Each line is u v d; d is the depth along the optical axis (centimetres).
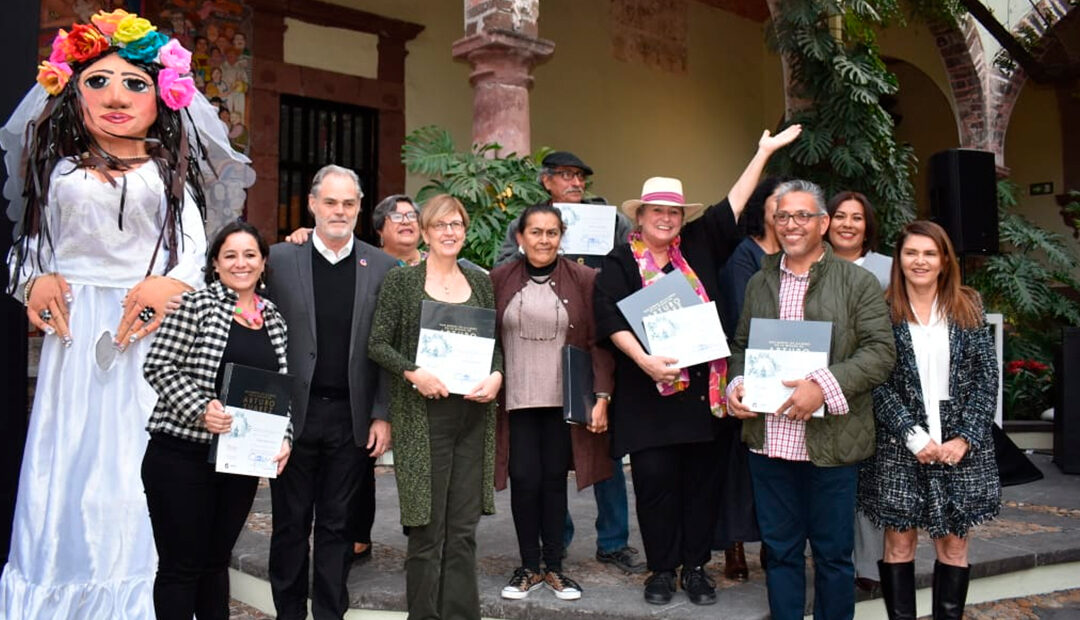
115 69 343
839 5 952
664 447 360
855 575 395
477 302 363
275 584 361
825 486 334
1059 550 462
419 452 342
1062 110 1506
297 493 360
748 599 375
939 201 723
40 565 333
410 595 347
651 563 369
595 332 367
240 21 952
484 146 686
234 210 404
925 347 346
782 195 340
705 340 346
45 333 354
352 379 359
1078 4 1212
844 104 951
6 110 376
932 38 1298
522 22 678
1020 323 1102
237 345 322
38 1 384
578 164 472
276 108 975
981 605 441
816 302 338
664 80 1343
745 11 1456
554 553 377
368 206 1062
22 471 344
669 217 366
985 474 344
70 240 345
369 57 1050
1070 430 729
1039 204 1534
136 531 346
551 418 376
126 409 348
